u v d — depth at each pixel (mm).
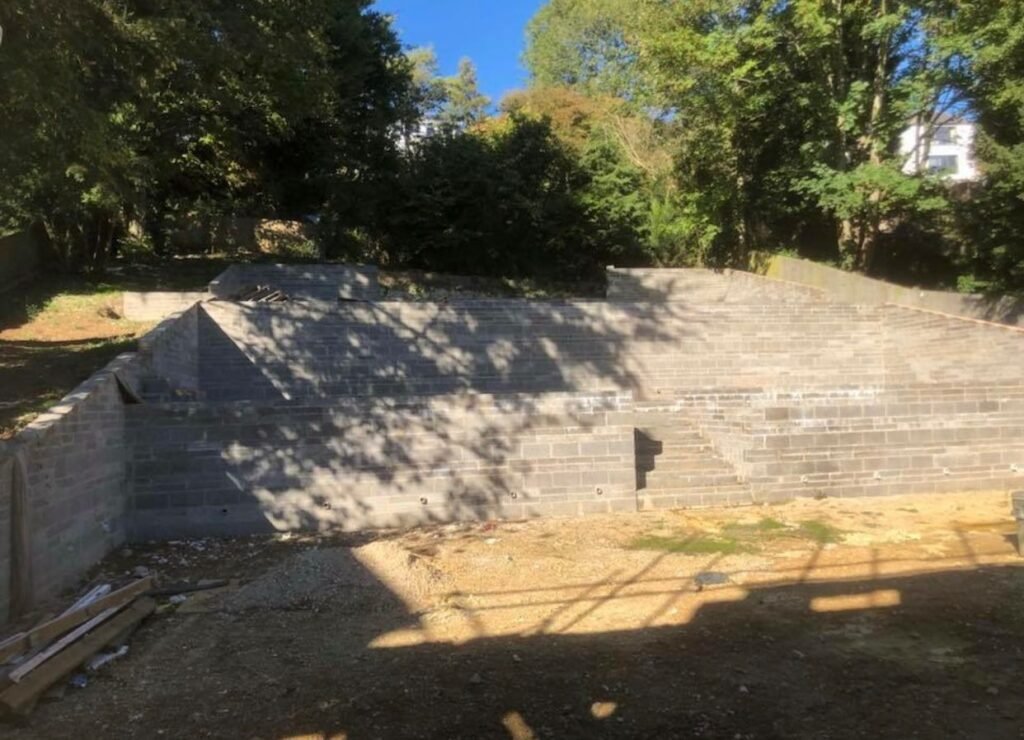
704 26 21781
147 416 9312
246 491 9531
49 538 7137
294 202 29062
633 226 27844
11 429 8219
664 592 6816
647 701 4691
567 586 7070
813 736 4250
